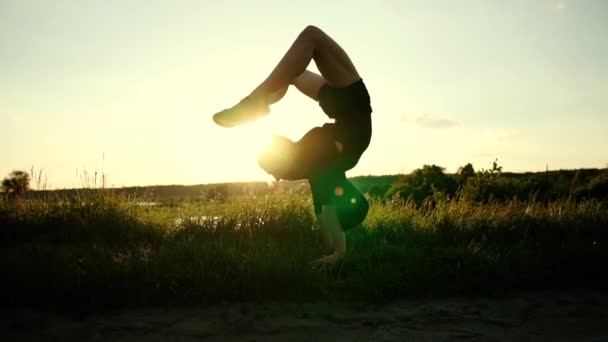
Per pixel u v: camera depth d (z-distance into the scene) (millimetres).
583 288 4590
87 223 6227
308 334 3246
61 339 3092
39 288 3795
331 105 3539
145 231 6172
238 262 4320
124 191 7668
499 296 4246
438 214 7074
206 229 6105
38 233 6254
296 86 3781
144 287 3900
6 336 3123
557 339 3193
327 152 3525
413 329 3369
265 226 6066
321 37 3344
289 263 4375
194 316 3592
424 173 21281
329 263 4211
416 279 4309
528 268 4691
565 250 5250
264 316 3605
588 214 7582
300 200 6992
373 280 4195
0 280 3836
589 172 16578
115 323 3410
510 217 7211
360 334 3258
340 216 4168
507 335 3266
